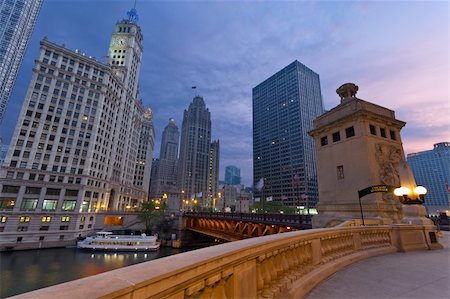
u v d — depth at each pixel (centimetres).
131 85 11194
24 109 6581
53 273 4284
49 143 6794
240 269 361
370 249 1027
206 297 279
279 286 468
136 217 7994
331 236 828
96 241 6075
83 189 7019
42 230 6038
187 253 297
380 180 1972
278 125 17725
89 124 7656
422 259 933
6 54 16088
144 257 5619
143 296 185
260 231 3309
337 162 2297
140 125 12719
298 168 15375
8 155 6150
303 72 18038
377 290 566
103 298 146
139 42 12231
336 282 630
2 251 5300
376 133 2162
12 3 16488
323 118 2630
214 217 4766
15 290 3556
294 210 10231
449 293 542
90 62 8038
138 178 13488
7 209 5812
